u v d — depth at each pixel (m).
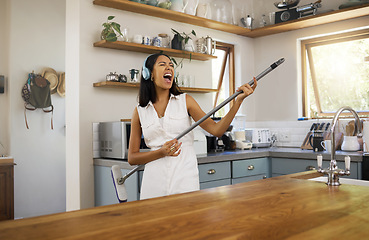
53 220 1.06
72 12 3.43
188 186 2.09
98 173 3.30
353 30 4.20
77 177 3.31
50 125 5.08
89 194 3.32
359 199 1.34
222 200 1.32
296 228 0.98
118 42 3.31
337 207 1.21
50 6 5.09
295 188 1.56
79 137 3.29
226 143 4.19
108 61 3.50
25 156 4.87
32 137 4.93
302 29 4.55
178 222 1.03
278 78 4.78
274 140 4.74
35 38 4.98
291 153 3.79
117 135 3.12
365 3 3.79
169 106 2.17
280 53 4.75
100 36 3.44
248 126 4.91
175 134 2.14
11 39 4.77
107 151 3.26
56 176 5.11
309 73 4.69
